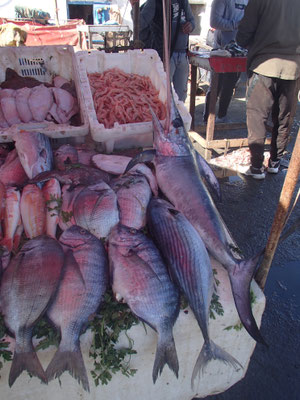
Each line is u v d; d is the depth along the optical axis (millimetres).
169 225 1815
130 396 1867
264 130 4129
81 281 1558
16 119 2588
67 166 2248
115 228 1798
